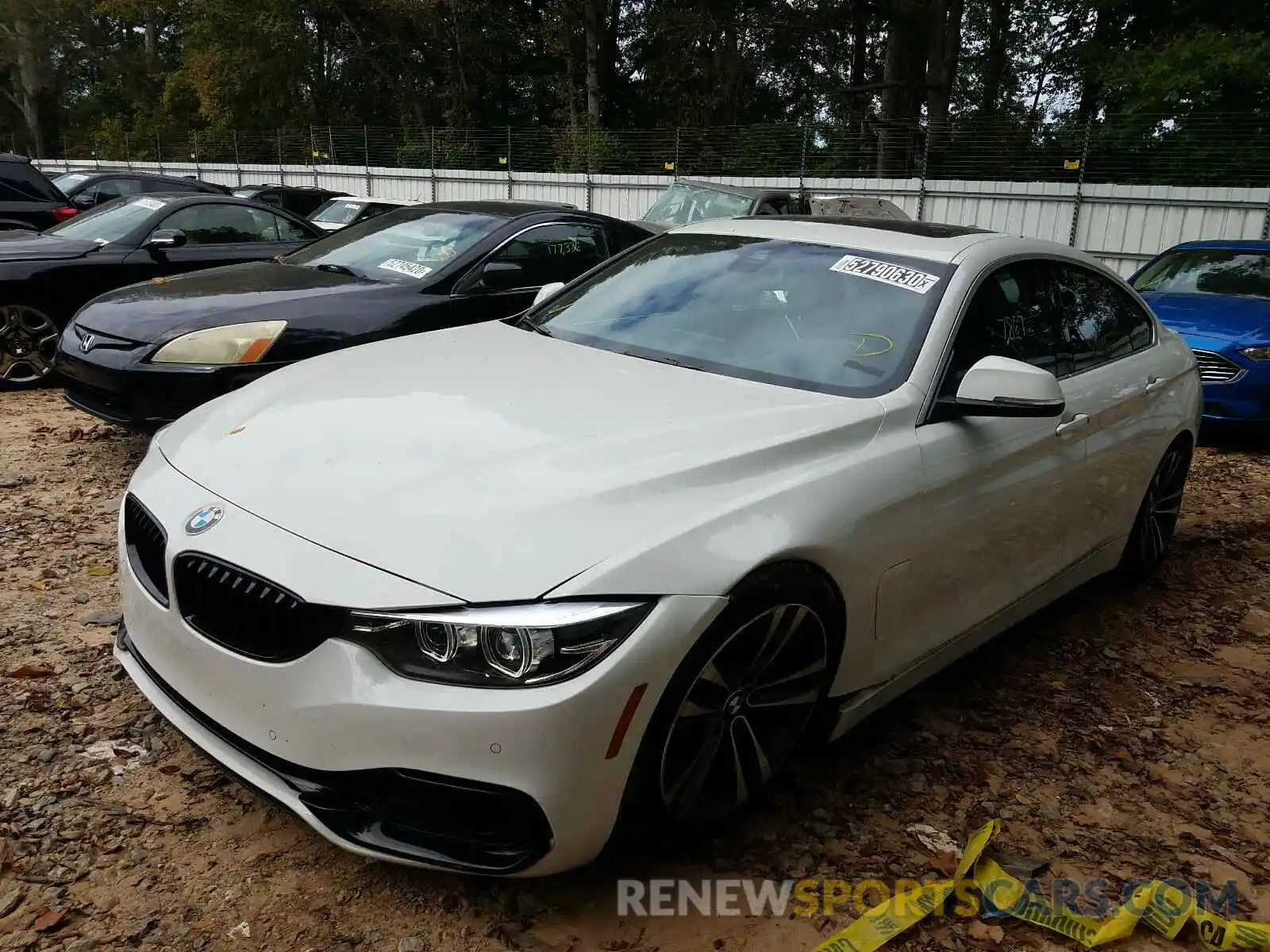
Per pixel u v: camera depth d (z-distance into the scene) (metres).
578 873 2.52
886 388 3.07
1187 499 6.39
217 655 2.32
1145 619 4.49
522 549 2.18
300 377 3.27
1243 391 7.34
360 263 6.29
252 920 2.31
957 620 3.24
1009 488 3.29
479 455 2.52
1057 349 3.80
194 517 2.46
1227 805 3.08
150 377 5.05
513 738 2.07
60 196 11.08
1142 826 2.94
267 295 5.56
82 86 55.03
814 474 2.66
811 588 2.57
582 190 24.41
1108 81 24.00
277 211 8.89
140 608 2.59
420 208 6.86
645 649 2.17
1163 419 4.40
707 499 2.45
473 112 38.72
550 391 3.00
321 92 39.62
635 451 2.56
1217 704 3.73
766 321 3.45
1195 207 18.09
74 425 6.54
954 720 3.48
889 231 3.89
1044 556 3.68
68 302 7.61
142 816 2.64
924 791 3.02
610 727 2.14
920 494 2.89
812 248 3.78
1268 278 8.38
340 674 2.14
